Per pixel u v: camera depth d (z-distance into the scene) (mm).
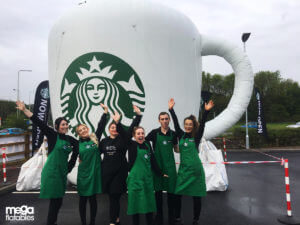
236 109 5129
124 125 4223
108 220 3207
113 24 4230
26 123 22078
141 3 4402
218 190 4453
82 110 4320
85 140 2836
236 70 5270
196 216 2953
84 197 2820
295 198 4078
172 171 2869
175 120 2955
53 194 2654
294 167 6918
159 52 4344
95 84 4258
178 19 4641
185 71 4629
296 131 11922
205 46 5258
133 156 2660
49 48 4859
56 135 2771
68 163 2902
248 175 5863
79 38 4324
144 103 4254
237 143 11898
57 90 4602
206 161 4516
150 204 2617
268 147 11719
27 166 4766
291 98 45719
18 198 4227
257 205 3740
